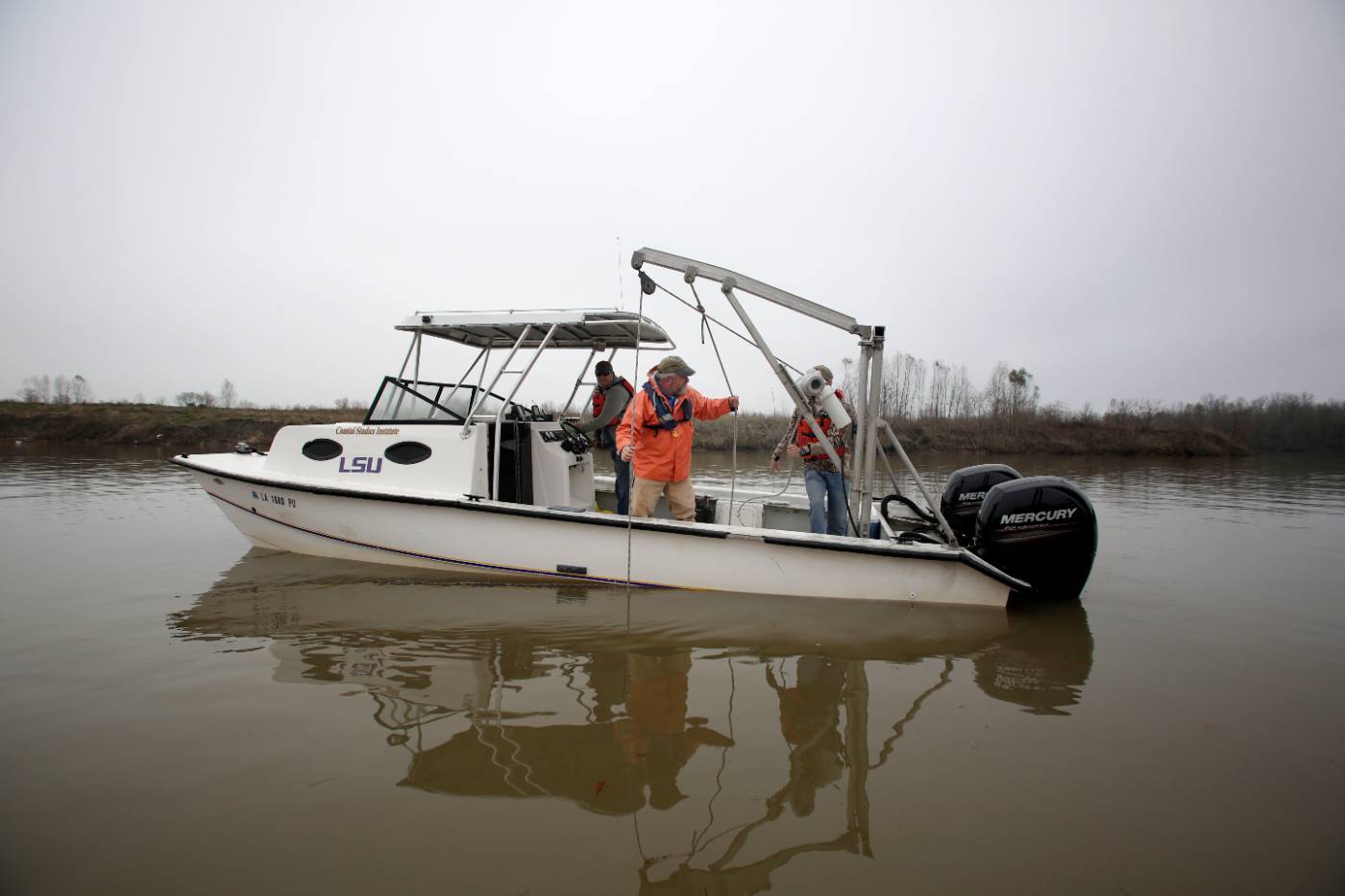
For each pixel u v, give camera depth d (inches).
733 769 80.9
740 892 60.1
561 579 163.9
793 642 125.5
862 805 73.7
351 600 150.3
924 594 146.9
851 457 172.4
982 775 79.7
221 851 65.6
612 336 204.1
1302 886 60.7
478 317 178.9
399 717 93.7
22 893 59.6
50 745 85.4
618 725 91.8
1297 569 189.6
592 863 64.1
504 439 183.9
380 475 180.7
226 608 145.1
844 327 149.6
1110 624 136.9
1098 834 68.7
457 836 68.0
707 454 709.3
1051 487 146.3
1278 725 92.5
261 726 90.7
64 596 153.7
